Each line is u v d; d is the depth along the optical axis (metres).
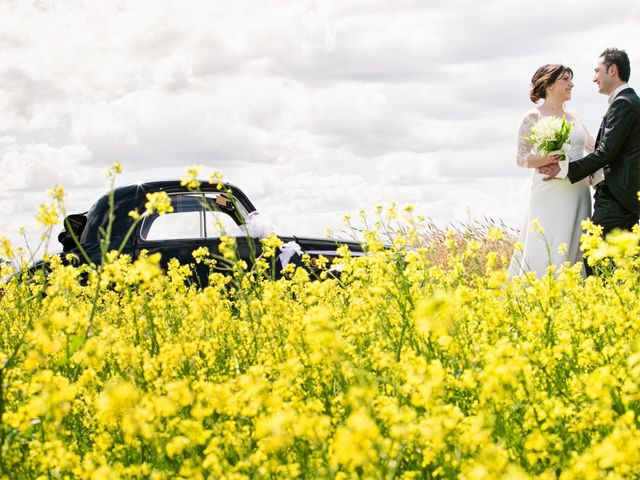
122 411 2.35
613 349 3.17
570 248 7.70
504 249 9.52
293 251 7.33
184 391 2.39
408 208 4.49
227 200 7.30
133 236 6.97
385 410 2.24
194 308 4.02
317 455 2.39
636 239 2.75
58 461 2.47
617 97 7.47
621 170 7.46
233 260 4.27
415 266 4.29
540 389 2.97
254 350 3.82
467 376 2.57
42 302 4.40
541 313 3.52
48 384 2.45
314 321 2.69
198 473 2.27
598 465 1.97
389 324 3.90
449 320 3.01
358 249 8.01
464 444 2.28
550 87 7.79
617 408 2.57
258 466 2.34
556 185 7.64
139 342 4.01
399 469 2.48
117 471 2.35
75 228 7.25
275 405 2.46
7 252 3.33
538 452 2.45
